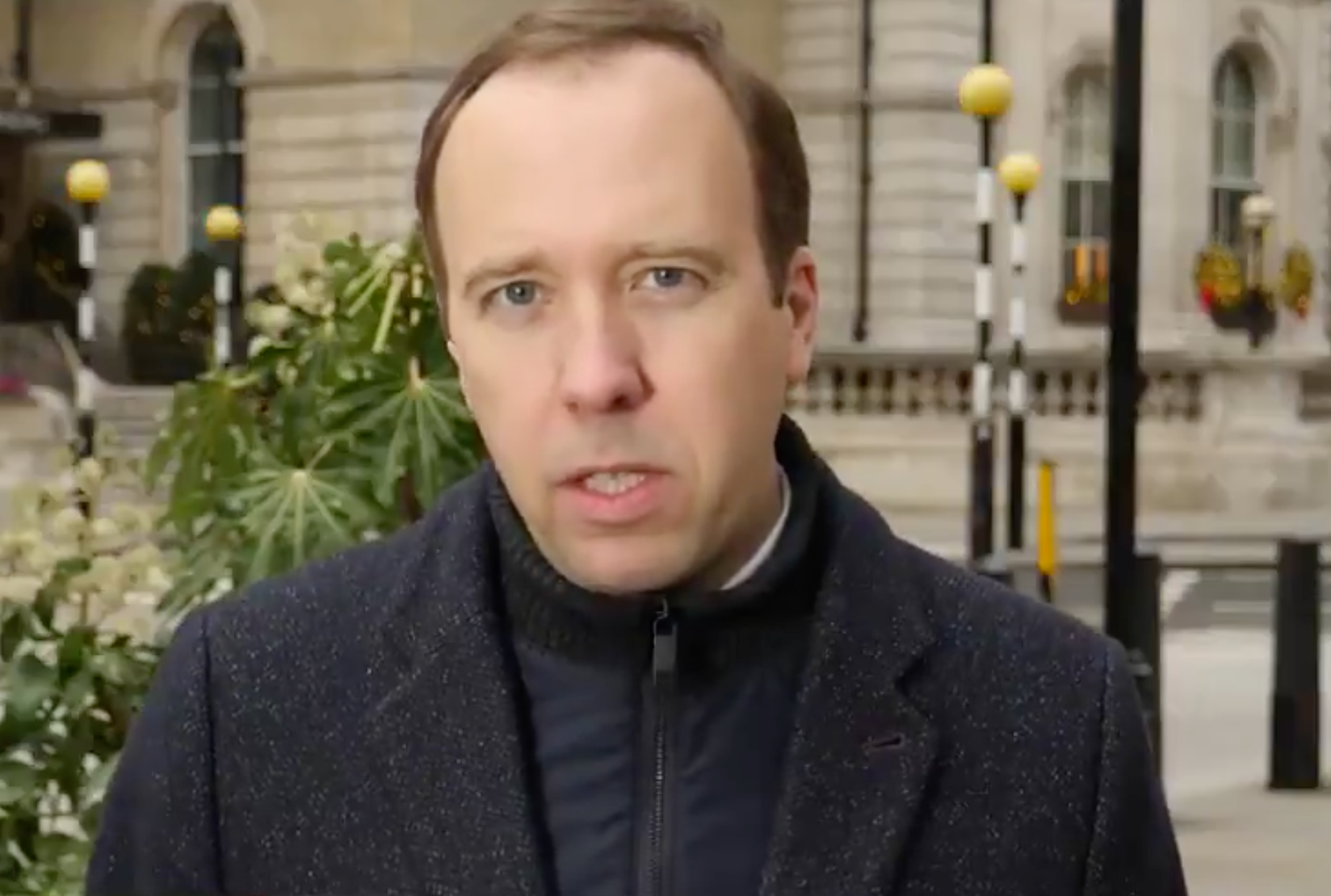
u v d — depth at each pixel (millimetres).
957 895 2668
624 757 2648
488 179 2521
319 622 2812
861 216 39844
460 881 2615
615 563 2545
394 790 2676
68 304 43719
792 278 2650
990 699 2744
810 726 2646
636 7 2574
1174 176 39906
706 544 2561
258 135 41344
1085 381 34812
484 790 2635
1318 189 43594
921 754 2674
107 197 44156
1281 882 10102
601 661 2666
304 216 5824
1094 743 2752
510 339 2545
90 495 5652
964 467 34156
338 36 40531
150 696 2879
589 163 2486
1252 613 22406
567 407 2512
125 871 2838
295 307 5676
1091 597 22969
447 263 2617
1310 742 12508
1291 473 36062
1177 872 2867
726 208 2514
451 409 5266
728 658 2668
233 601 2891
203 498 5562
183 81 44031
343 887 2680
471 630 2689
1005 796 2703
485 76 2574
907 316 39656
